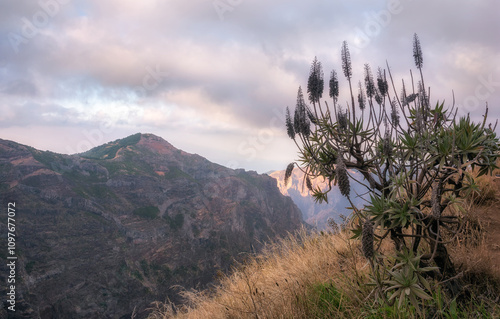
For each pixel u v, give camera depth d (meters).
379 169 3.39
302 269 4.40
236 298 4.45
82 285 164.62
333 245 4.79
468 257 3.33
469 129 3.12
